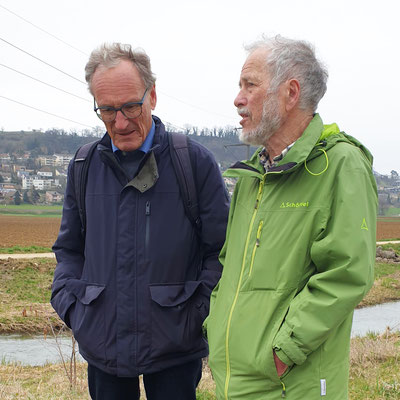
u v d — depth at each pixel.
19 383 5.07
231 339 2.08
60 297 2.61
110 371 2.44
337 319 1.85
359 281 1.84
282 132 2.17
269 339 1.95
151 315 2.41
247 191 2.31
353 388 4.51
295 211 2.02
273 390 1.99
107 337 2.43
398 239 51.81
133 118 2.38
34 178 135.50
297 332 1.84
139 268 2.43
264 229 2.09
